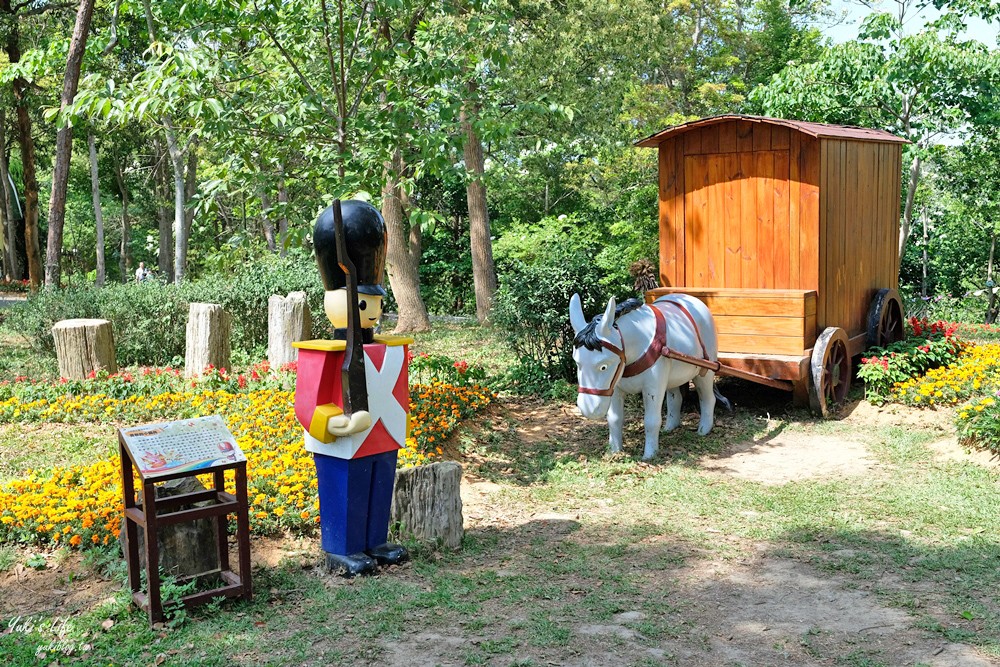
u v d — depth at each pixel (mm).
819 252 10289
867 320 11773
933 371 10758
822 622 5105
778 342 10102
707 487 7922
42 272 39531
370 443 5703
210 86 9523
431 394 9945
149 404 9922
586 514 7242
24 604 5258
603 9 19266
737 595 5531
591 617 5148
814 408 10211
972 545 6281
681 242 11195
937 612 5199
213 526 5316
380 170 9750
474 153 20016
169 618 4945
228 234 33500
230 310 14727
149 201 46500
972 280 26750
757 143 10539
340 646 4734
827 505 7320
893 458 8641
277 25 10227
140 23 21172
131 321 14180
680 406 10172
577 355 8211
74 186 47594
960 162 23734
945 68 18703
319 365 5617
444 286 30078
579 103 19250
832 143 10445
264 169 10992
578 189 32656
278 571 5750
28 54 15828
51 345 13992
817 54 29734
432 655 4641
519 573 5879
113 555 5703
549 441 9539
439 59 9758
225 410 9859
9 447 8656
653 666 4531
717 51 30438
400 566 5934
